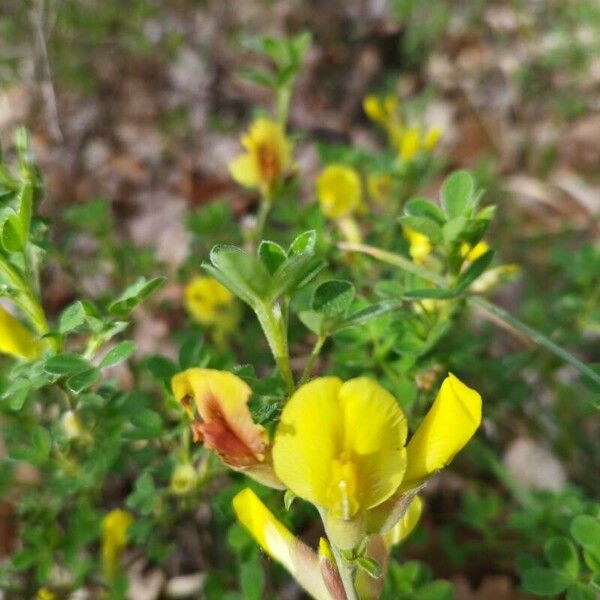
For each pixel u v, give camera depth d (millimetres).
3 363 187
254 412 99
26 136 142
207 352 151
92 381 113
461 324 193
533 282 271
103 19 371
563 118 358
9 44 328
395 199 212
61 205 327
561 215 312
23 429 171
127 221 328
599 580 120
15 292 118
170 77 387
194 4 417
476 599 198
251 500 102
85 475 153
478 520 185
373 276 194
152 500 148
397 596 146
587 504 147
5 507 208
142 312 234
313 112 376
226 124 368
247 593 139
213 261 88
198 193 330
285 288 91
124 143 355
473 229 124
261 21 422
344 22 423
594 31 380
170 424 167
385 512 91
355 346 146
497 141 352
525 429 212
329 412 83
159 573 203
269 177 183
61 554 185
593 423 233
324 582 97
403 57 407
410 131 207
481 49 401
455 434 87
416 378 153
